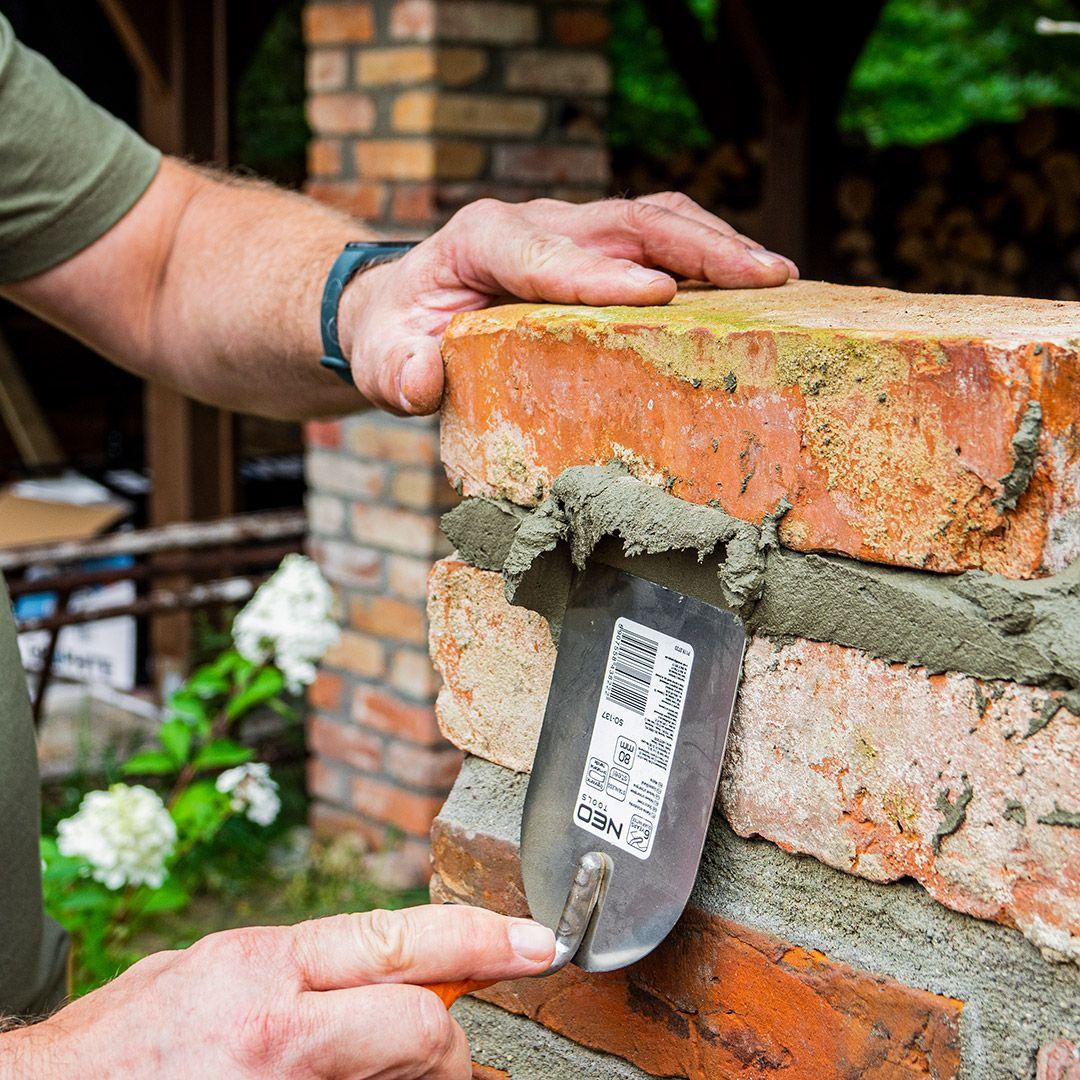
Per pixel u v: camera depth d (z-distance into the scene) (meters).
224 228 1.31
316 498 3.48
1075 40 9.20
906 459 0.66
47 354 6.93
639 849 0.76
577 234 1.02
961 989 0.69
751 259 0.96
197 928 3.17
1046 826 0.64
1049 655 0.63
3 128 1.26
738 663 0.74
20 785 1.11
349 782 3.55
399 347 0.96
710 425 0.74
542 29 3.23
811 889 0.75
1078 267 4.16
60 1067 0.70
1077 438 0.63
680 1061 0.81
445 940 0.73
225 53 4.23
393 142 3.17
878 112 9.46
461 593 0.90
